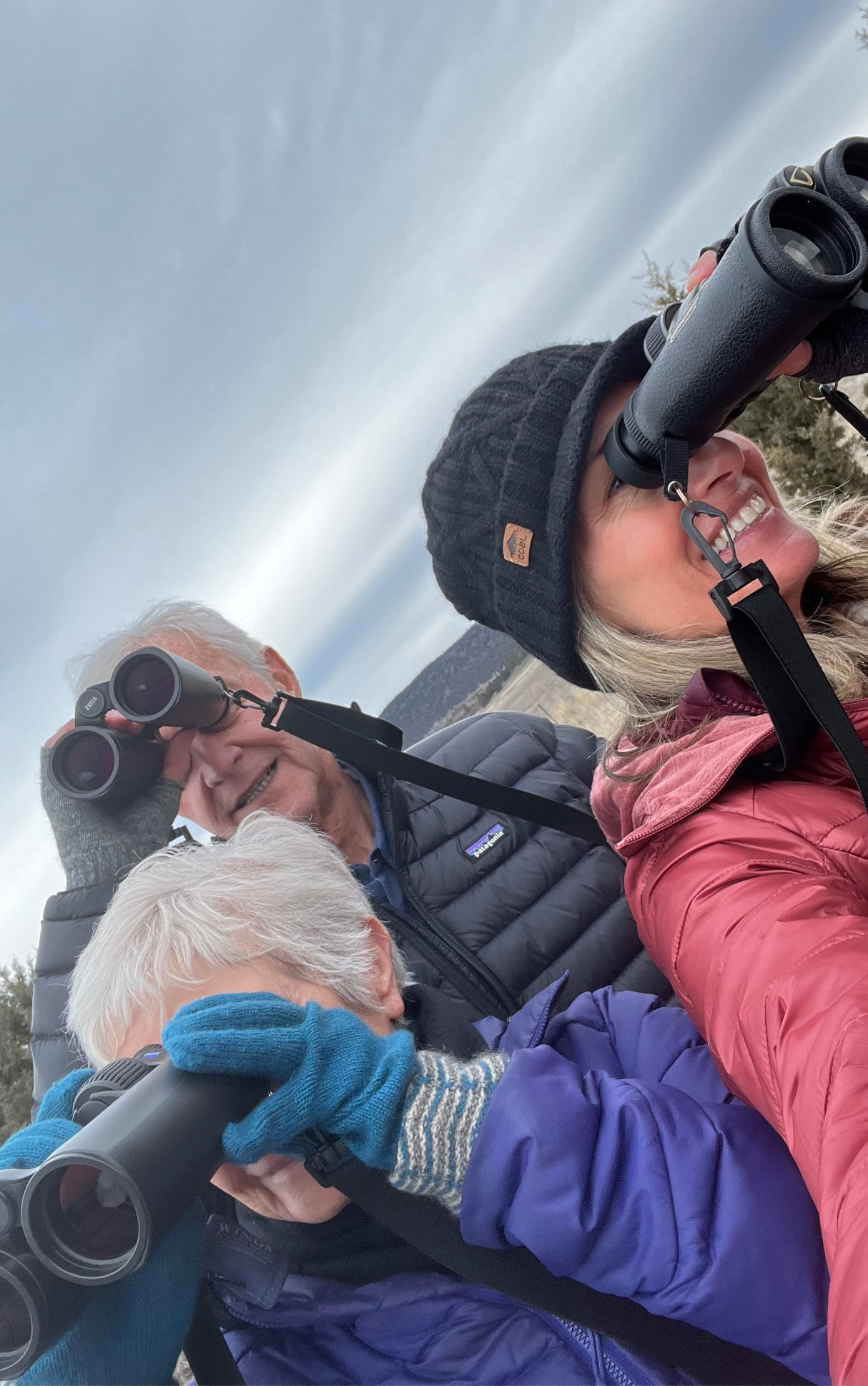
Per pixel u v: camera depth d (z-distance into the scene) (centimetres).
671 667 143
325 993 101
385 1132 87
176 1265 89
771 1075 83
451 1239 94
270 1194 102
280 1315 111
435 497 176
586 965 194
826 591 156
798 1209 92
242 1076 81
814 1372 88
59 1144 81
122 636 217
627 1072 132
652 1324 92
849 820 106
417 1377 106
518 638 170
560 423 147
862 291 102
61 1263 69
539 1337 106
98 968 103
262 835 121
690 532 104
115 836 207
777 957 88
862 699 131
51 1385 78
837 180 96
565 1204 88
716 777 112
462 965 183
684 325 102
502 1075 99
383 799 199
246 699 208
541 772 235
